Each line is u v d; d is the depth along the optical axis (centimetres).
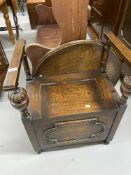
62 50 94
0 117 129
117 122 91
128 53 78
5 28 233
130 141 111
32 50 100
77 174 97
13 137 115
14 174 97
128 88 73
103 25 172
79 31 95
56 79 104
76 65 104
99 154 105
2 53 150
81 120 84
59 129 87
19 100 67
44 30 168
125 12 127
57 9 86
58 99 91
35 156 105
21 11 310
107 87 98
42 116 81
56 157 104
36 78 105
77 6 86
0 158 104
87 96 93
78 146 109
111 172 97
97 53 100
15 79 65
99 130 95
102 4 167
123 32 135
